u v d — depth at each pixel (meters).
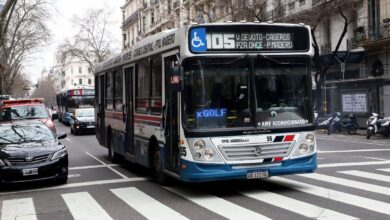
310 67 9.73
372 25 31.55
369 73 32.44
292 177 11.61
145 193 10.22
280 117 9.38
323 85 31.05
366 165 13.52
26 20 42.59
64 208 9.09
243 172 9.09
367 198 8.93
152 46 11.22
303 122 9.56
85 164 15.80
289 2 39.59
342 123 26.75
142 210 8.59
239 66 9.28
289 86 9.52
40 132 12.95
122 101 14.27
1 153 11.20
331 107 30.62
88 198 9.95
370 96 26.86
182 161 9.20
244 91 9.27
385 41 29.38
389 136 23.69
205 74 9.16
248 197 9.38
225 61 9.24
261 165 9.21
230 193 9.84
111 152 16.39
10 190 11.46
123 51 14.22
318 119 28.19
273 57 9.45
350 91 28.25
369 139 23.02
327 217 7.55
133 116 12.98
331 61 31.66
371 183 10.56
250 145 9.15
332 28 36.06
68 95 42.69
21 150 11.31
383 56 31.00
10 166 10.97
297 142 9.45
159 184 11.09
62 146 11.95
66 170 11.74
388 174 11.84
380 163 13.90
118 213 8.45
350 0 30.41
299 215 7.75
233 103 9.21
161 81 10.51
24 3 40.09
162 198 9.62
